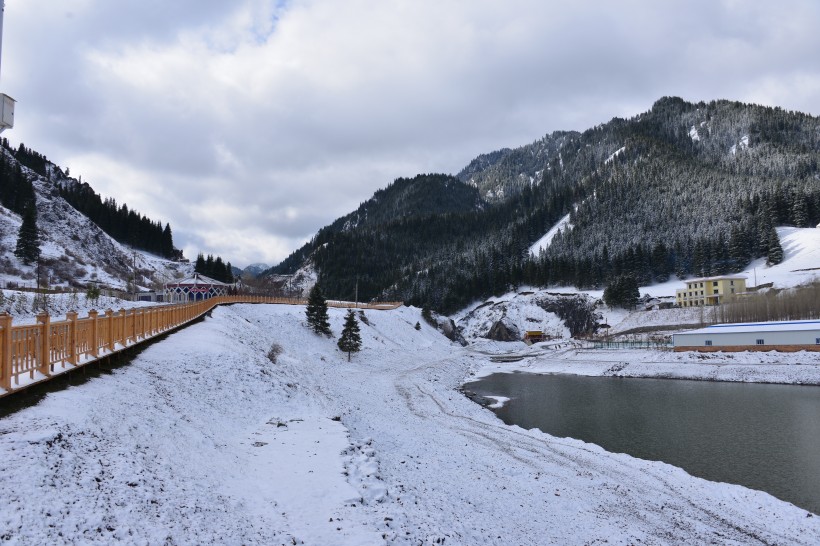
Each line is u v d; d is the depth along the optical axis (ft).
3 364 34.99
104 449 33.50
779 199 532.73
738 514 61.05
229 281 505.66
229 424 57.52
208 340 92.84
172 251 637.71
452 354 307.99
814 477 78.79
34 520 22.94
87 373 50.49
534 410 140.05
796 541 53.98
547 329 429.38
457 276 603.26
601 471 76.18
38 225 392.06
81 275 321.52
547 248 608.60
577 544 47.73
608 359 250.37
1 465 25.99
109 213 568.41
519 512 53.62
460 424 107.14
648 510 60.75
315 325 217.77
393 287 639.35
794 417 124.67
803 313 282.77
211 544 27.12
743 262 461.78
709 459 88.84
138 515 27.22
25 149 652.07
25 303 129.49
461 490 56.49
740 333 228.02
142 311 74.90
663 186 648.79
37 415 34.65
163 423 44.62
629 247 504.43
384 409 111.24
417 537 34.78
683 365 217.77
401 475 54.44
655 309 371.97
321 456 49.01
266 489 38.81
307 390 90.43
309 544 30.17
